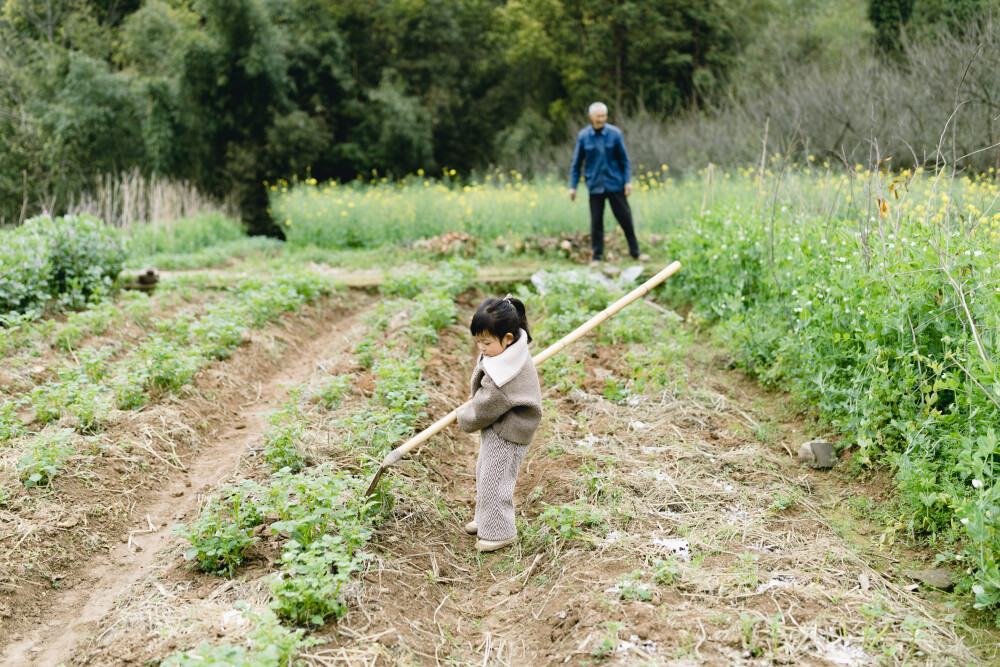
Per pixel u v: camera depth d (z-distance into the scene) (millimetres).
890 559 4066
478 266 11500
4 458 4828
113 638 3438
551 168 22938
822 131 14344
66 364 6672
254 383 7078
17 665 3387
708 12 24594
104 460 5012
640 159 20141
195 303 9555
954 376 4680
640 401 6062
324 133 23438
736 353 7016
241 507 4156
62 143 21156
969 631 3453
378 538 4266
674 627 3355
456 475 5297
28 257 8375
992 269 4969
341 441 5227
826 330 5938
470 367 7352
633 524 4324
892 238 5730
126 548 4359
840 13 20078
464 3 26859
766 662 3137
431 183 22469
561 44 26047
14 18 24422
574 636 3398
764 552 4020
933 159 11352
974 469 3871
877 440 4922
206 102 21656
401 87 25000
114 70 23438
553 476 4926
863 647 3238
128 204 16156
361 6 24812
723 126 18375
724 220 8789
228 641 3258
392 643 3395
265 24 21438
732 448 5297
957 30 13680
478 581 4207
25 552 4066
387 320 8422
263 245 15805
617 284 9703
